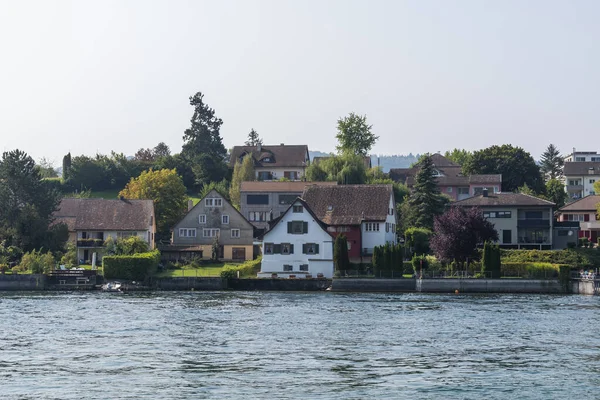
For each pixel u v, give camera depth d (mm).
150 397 61500
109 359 74625
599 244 163750
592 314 105000
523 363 73125
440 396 61781
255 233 182125
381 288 141000
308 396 61750
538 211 175375
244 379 66938
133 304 117562
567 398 61469
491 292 138000
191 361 73875
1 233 163000
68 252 165375
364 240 163625
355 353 77625
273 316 103125
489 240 151500
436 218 152875
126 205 182250
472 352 78062
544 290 137375
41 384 65125
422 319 100125
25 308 112062
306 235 152625
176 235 177375
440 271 143125
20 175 168500
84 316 103000
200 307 113562
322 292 139500
